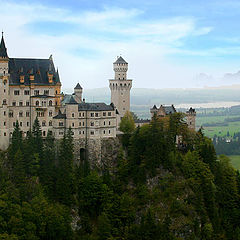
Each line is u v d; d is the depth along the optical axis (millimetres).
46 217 169750
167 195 195125
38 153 194625
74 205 187625
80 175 195125
